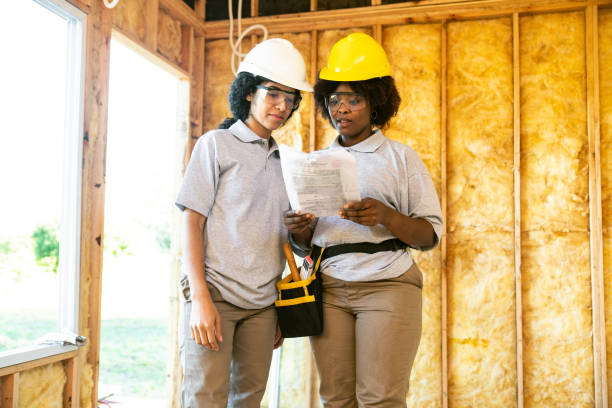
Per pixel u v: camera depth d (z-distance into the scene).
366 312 1.61
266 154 1.66
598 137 3.21
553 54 3.38
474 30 3.49
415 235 1.59
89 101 2.59
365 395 1.57
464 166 3.44
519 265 3.26
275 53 1.67
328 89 1.77
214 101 3.85
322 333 1.67
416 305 1.63
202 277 1.49
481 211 3.40
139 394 4.59
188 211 1.54
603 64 3.30
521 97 3.40
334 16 3.61
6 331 5.30
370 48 1.70
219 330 1.47
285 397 3.50
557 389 3.23
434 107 3.51
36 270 5.84
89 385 2.60
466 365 3.35
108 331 7.10
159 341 6.69
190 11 3.63
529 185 3.36
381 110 1.81
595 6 3.27
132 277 9.92
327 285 1.67
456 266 3.41
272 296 1.64
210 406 1.49
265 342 1.63
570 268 3.27
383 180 1.66
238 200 1.57
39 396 2.30
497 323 3.33
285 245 1.69
